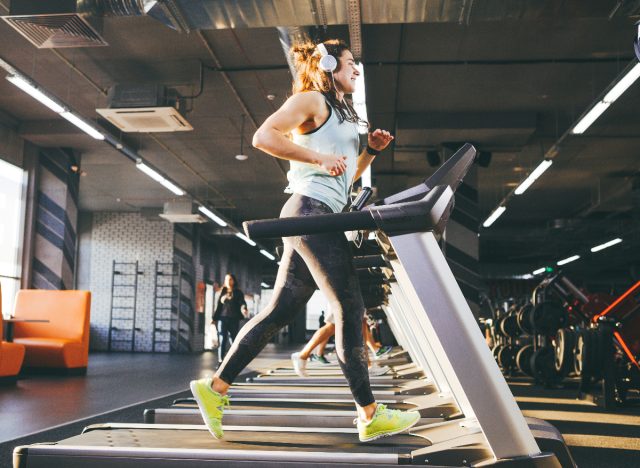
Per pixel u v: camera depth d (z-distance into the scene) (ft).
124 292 52.70
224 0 14.75
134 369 28.96
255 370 27.89
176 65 23.98
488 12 15.06
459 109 28.86
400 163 37.52
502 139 30.53
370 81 25.66
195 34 21.45
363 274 9.21
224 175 40.78
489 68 24.43
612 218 55.83
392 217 4.81
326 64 5.83
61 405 15.16
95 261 53.36
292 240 5.93
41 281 32.65
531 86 26.14
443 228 5.11
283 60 23.40
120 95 23.36
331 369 20.17
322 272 5.85
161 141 33.42
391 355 27.96
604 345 15.76
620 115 28.71
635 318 16.38
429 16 15.34
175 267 52.70
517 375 26.40
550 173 39.83
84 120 25.45
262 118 29.84
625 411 15.14
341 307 5.88
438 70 24.58
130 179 42.19
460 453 5.02
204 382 6.02
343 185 6.17
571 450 10.11
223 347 28.43
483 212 54.70
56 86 26.32
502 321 27.45
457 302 4.91
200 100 27.58
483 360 4.87
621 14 14.97
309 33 17.51
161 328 51.83
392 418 5.92
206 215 47.37
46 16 15.58
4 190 31.09
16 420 12.64
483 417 4.82
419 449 5.20
